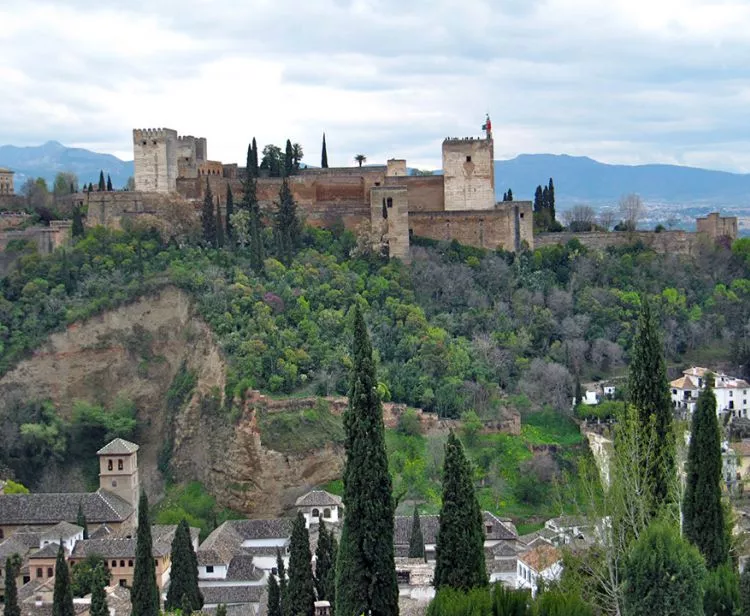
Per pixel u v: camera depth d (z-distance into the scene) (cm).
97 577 10406
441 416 16688
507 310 19412
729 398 17125
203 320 17812
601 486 7100
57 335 18225
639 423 7038
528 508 15150
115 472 14925
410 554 11619
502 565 11569
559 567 9294
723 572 6344
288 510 15450
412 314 18275
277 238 19925
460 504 6700
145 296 18500
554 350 18650
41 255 19862
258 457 15675
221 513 15838
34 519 14125
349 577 6631
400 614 7456
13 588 10494
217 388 16812
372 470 6625
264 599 11812
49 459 16912
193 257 19500
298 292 18475
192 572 10912
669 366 18800
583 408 16812
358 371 6675
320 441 15775
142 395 17975
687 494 6838
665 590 5631
